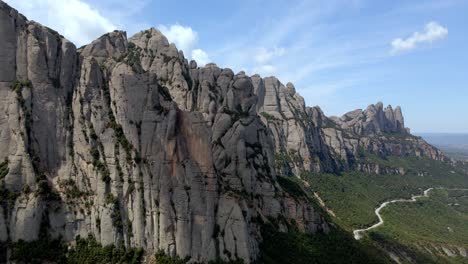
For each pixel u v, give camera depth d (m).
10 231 92.12
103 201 97.19
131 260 93.06
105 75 108.56
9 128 97.62
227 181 124.62
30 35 102.38
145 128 99.25
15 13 102.88
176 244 94.75
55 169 100.69
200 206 97.25
